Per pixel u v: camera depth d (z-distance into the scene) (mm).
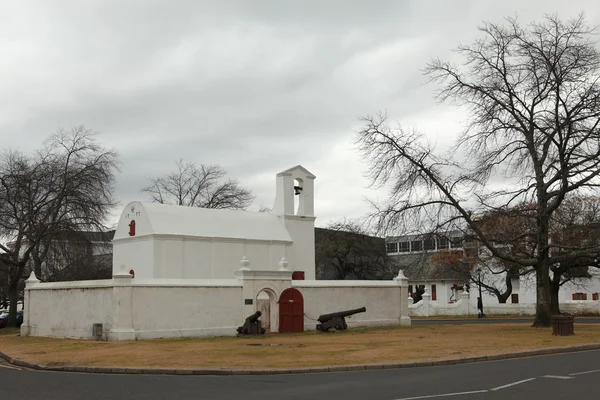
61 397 13250
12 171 43156
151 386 14820
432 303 57500
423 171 31906
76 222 43375
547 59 30172
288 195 46438
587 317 49469
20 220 42844
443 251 58469
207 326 30312
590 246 37688
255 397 12828
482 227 36219
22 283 58219
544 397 12219
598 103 29656
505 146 32312
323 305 35188
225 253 41219
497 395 12500
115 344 25844
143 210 39344
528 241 36250
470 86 32312
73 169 44250
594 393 12648
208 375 17031
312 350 22328
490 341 25266
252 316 30719
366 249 67250
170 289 29359
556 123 30469
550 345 23141
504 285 74625
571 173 30922
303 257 46406
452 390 13250
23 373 18188
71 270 48719
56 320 31922
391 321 37750
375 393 13047
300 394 13156
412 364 18375
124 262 40281
